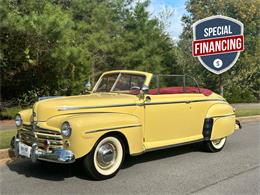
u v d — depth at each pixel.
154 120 7.73
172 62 29.42
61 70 16.69
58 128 6.45
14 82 17.11
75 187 6.20
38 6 15.89
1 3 13.73
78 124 6.23
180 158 8.43
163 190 6.09
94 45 19.42
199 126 8.82
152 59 23.17
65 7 21.17
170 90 8.40
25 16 14.16
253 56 31.27
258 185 6.43
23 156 6.83
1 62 15.23
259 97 34.84
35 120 6.72
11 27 13.77
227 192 6.04
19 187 6.18
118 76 8.17
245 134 12.25
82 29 18.61
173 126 8.15
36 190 6.04
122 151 6.90
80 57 15.98
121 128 6.76
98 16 20.72
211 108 9.08
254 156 8.75
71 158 6.18
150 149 7.58
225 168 7.56
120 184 6.39
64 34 15.09
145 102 7.55
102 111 6.97
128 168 7.47
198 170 7.37
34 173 7.02
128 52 21.69
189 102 8.52
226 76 30.44
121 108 7.17
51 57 15.58
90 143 6.32
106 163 6.67
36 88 17.62
